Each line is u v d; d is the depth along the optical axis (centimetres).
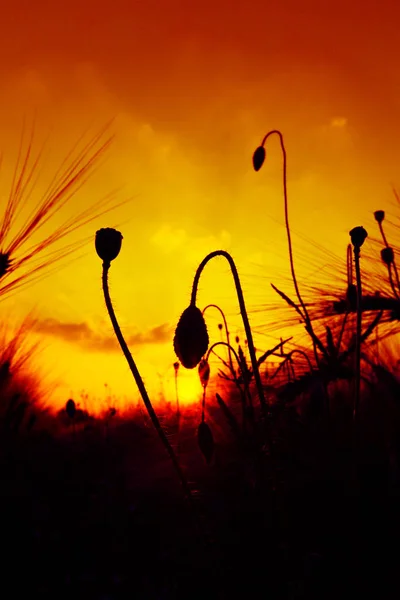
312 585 36
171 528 55
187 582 44
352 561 37
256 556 38
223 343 43
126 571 50
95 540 56
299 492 42
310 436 44
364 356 50
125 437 84
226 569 38
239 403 56
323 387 41
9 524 56
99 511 61
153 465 69
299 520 40
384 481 41
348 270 49
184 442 73
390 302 58
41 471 70
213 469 52
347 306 48
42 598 48
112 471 72
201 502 46
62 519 60
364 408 48
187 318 33
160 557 50
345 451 43
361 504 40
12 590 49
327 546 39
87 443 86
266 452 40
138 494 64
